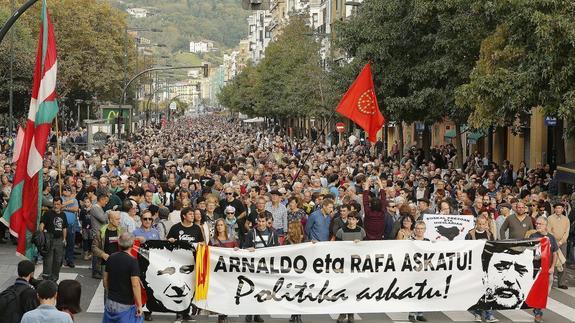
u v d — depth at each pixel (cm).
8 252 2436
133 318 1311
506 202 2155
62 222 1953
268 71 10275
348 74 4441
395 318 1700
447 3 3553
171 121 19188
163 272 1566
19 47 6519
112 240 1769
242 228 1928
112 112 7188
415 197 2709
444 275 1631
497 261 1644
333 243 1603
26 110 6556
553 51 2655
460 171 3619
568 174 2947
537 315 1669
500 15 2967
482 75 2988
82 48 9162
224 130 13312
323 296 1603
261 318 1648
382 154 5362
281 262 1591
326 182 2883
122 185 2450
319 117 7238
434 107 4081
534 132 4572
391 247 1619
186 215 1633
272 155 4494
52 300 987
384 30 4175
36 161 1501
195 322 1622
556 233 2016
